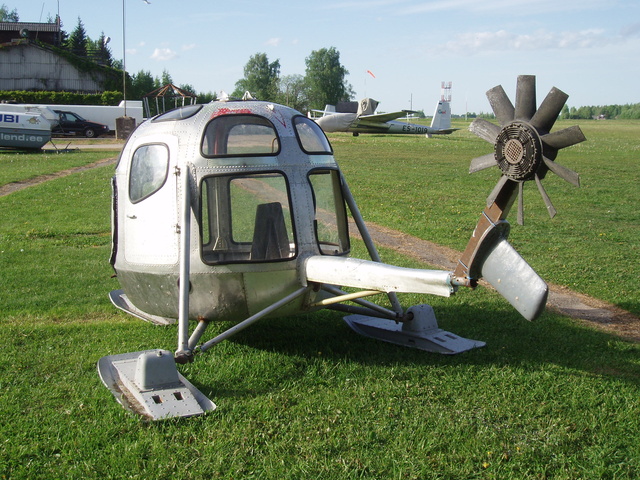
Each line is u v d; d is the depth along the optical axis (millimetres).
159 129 5711
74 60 52812
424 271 4586
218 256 5570
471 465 3912
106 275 8656
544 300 3912
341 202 6180
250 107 5684
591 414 4621
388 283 4750
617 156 31828
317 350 5938
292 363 5559
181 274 5145
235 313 5527
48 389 4945
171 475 3779
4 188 17219
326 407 4664
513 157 4109
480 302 7684
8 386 4984
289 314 5738
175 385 4816
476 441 4188
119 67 77875
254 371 5340
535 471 3871
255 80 106688
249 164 5422
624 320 7125
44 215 13219
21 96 50062
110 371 5199
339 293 5742
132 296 6023
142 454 3986
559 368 5523
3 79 51875
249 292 5395
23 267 8992
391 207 14906
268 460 3947
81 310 7133
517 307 4078
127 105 44000
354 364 5535
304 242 5473
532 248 10641
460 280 4359
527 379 5238
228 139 5488
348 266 5031
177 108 6082
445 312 7266
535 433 4336
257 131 5570
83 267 9062
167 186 5477
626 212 14617
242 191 5555
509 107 4434
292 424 4406
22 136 27609
